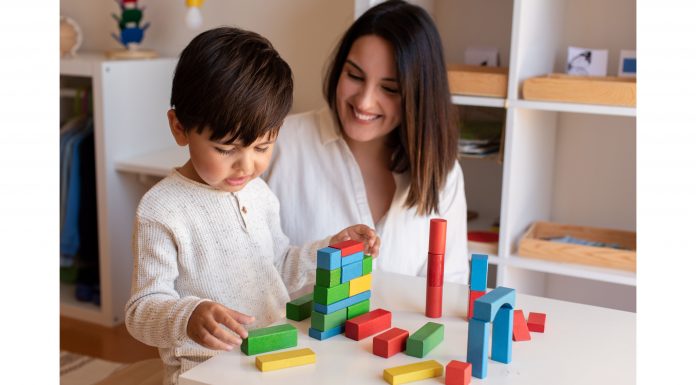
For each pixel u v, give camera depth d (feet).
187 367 3.73
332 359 3.03
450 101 4.98
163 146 8.72
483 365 2.91
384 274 4.16
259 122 3.45
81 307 8.57
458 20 7.38
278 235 4.40
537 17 6.33
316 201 5.08
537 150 6.84
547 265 6.26
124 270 8.38
